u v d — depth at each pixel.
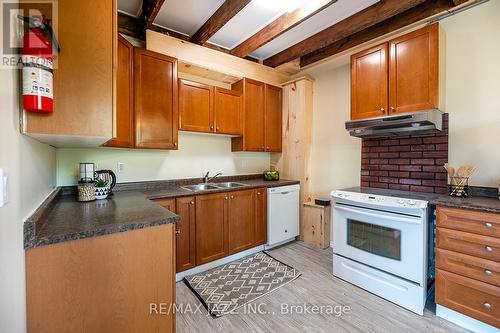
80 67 1.07
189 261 2.30
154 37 2.36
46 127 0.98
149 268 1.16
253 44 2.73
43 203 1.25
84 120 1.08
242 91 3.07
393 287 1.90
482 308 1.52
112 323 1.06
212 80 3.14
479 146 1.96
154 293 1.18
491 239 1.48
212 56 2.78
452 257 1.64
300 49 2.96
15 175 0.80
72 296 0.97
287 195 3.14
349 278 2.21
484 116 1.94
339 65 3.07
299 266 2.57
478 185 1.96
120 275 1.08
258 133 3.24
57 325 0.94
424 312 1.78
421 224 1.74
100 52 1.12
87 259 1.00
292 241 3.33
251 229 2.81
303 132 3.28
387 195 2.04
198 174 2.96
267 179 3.37
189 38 2.77
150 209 1.41
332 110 3.15
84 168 1.74
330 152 3.17
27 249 0.87
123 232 1.08
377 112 2.26
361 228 2.12
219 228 2.52
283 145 3.55
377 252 2.01
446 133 2.12
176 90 2.40
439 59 1.95
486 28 1.93
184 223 2.25
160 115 2.29
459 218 1.61
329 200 3.12
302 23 2.53
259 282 2.23
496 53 1.89
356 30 2.40
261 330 1.61
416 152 2.31
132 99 2.10
